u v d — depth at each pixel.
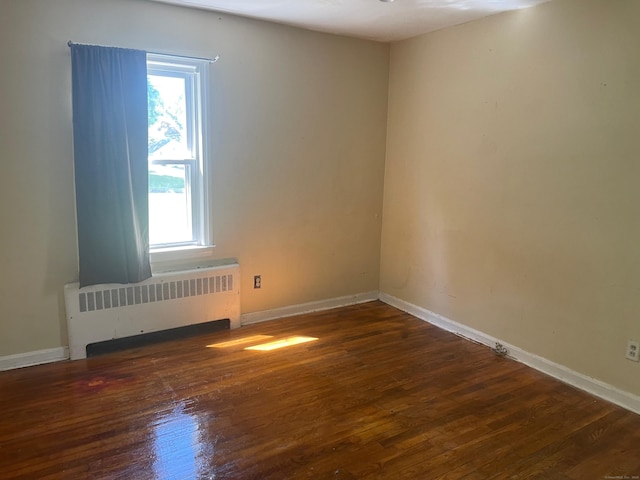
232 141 3.59
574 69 2.83
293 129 3.85
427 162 3.95
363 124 4.21
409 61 4.03
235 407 2.64
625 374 2.73
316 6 3.16
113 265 3.15
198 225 3.61
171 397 2.72
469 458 2.24
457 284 3.77
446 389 2.90
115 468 2.12
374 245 4.53
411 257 4.21
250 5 3.17
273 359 3.26
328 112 4.00
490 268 3.49
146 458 2.19
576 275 2.93
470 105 3.52
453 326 3.84
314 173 4.04
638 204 2.60
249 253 3.83
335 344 3.55
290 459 2.21
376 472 2.13
